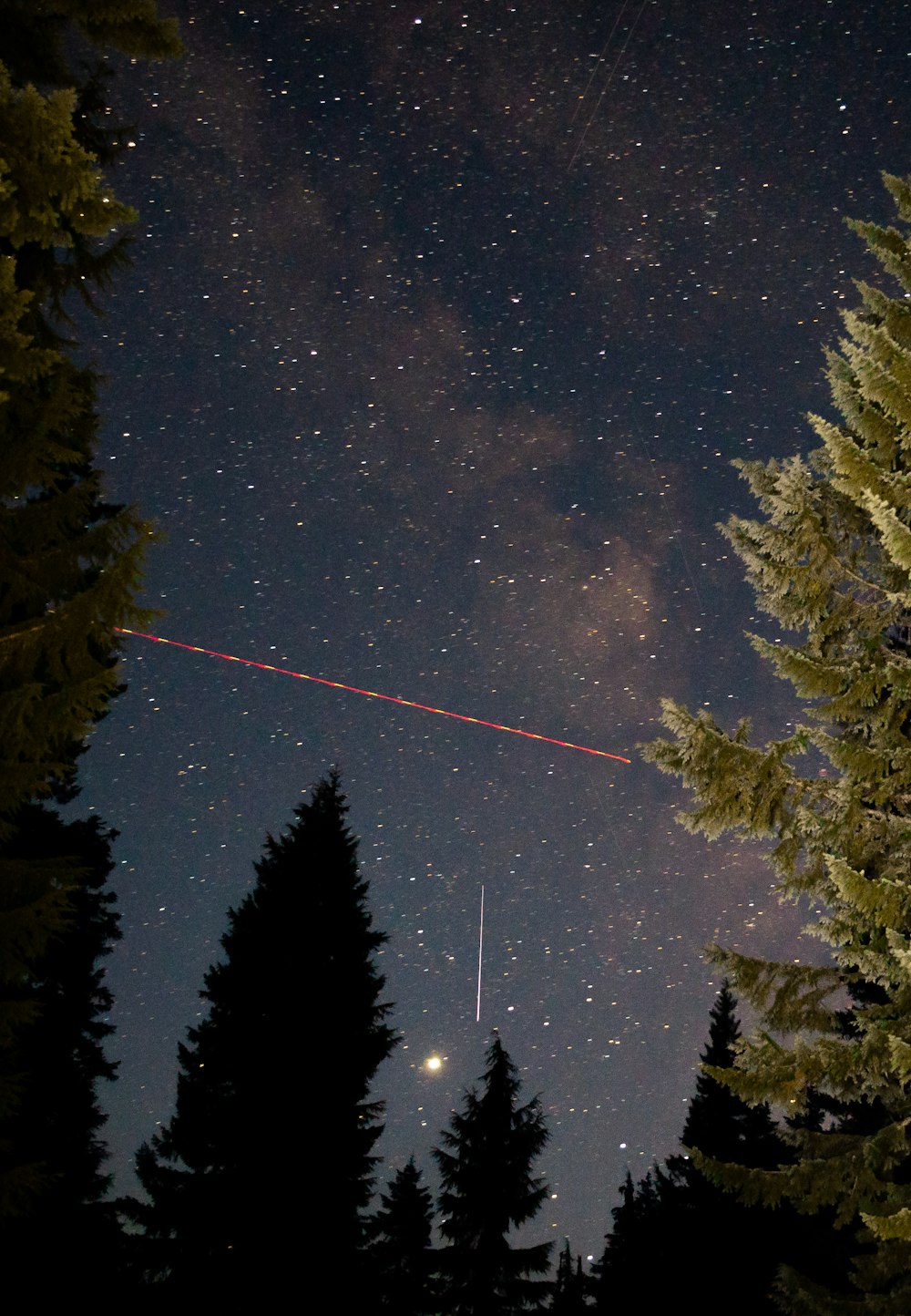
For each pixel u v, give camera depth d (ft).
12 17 26.68
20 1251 49.98
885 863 29.66
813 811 28.81
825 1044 28.07
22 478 24.02
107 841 60.49
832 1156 29.27
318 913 71.67
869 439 28.30
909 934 28.22
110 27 23.82
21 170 18.62
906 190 31.01
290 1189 64.34
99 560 25.07
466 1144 86.12
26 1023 23.27
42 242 19.67
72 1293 52.29
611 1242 99.14
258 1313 61.93
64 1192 54.65
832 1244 63.00
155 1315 61.62
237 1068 67.05
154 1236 64.54
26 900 24.02
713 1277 76.84
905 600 27.35
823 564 30.53
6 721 22.53
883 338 25.76
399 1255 82.33
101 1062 59.06
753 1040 28.91
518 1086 87.76
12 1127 53.06
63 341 27.99
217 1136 66.08
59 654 24.03
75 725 23.40
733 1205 78.38
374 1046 69.51
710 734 28.27
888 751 27.94
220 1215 63.62
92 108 28.71
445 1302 82.58
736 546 31.58
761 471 33.35
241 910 72.95
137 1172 65.87
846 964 29.14
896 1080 28.50
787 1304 29.12
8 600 24.90
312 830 74.64
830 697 29.07
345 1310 63.87
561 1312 90.63
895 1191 27.12
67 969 57.72
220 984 70.13
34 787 23.47
